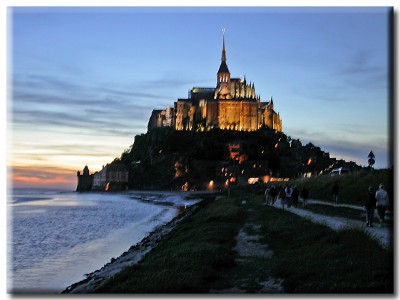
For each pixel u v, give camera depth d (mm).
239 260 24391
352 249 21250
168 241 40656
